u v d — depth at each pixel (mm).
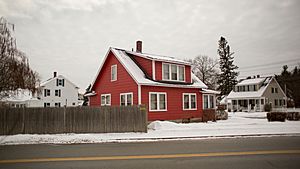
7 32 18125
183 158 8750
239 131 16922
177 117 24062
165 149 10836
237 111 52781
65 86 51250
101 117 17094
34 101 43281
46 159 8969
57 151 10719
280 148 10602
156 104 22531
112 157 9188
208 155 9242
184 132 16734
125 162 8266
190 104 25641
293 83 67562
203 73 63719
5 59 17875
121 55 24328
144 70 24062
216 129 18000
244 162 7992
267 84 52281
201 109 26797
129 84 22453
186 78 26312
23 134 16188
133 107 17344
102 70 25969
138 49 28359
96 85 26797
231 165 7613
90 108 17078
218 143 12398
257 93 51188
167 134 15984
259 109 50562
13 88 18562
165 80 24188
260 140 13281
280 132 16266
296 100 58938
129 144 12664
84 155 9695
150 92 22141
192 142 12977
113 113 17219
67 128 16781
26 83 19891
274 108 50688
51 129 16625
